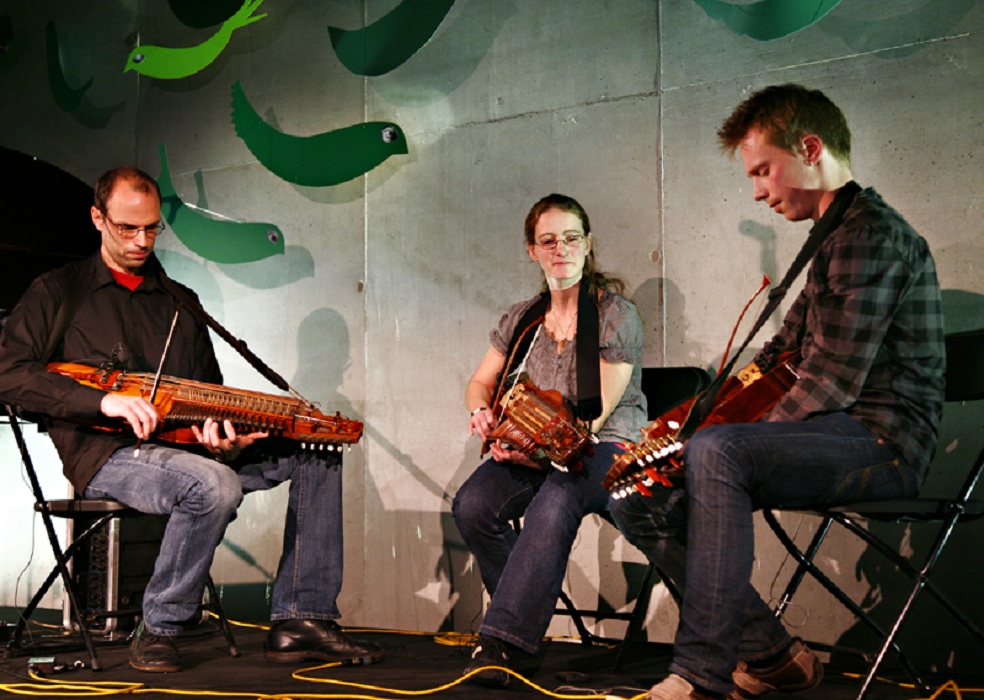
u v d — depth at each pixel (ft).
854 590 10.11
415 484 12.73
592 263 9.94
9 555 15.39
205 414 8.95
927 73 10.05
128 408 8.59
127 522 11.35
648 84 11.56
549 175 12.12
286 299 13.92
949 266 9.85
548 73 12.20
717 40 11.18
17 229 12.79
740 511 6.31
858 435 6.66
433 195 12.91
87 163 15.89
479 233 12.54
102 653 10.13
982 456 7.18
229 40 14.66
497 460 9.36
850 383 6.57
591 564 11.46
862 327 6.55
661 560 7.74
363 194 13.43
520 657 9.75
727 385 7.29
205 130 14.79
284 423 9.24
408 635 11.97
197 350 10.18
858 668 9.56
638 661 9.68
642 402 9.70
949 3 9.97
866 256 6.62
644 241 11.48
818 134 7.11
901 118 10.16
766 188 7.30
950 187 9.89
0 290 12.78
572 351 9.52
